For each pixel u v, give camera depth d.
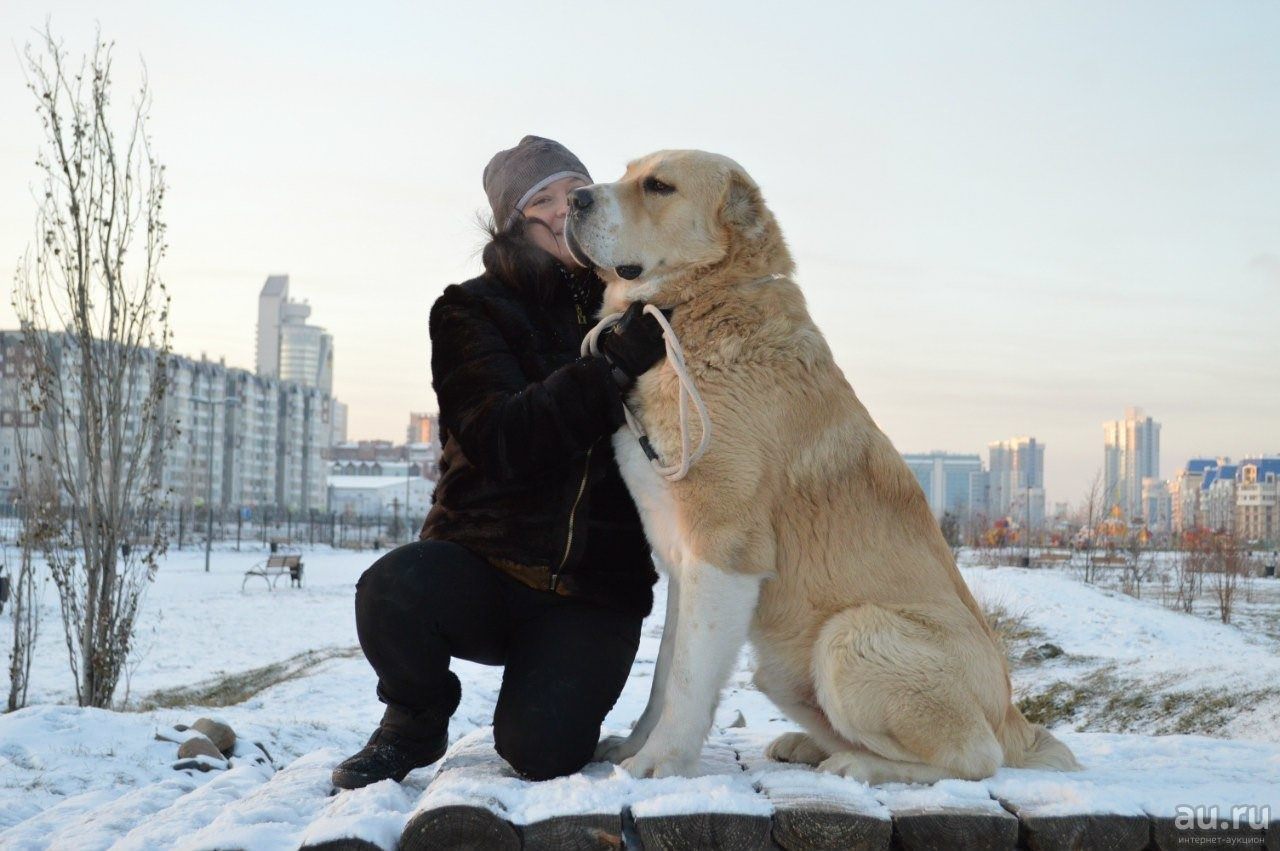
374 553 58.28
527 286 3.50
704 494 3.04
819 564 3.15
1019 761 3.28
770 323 3.24
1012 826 2.59
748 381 3.12
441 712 3.25
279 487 136.12
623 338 3.17
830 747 3.27
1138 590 25.56
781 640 3.20
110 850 3.13
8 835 4.23
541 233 3.75
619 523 3.34
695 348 3.18
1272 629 17.41
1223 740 4.15
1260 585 28.83
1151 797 2.77
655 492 3.18
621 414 3.10
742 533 3.03
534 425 3.02
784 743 3.56
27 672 10.21
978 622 3.26
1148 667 11.96
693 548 3.04
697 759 2.98
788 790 2.81
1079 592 18.41
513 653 3.21
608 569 3.29
